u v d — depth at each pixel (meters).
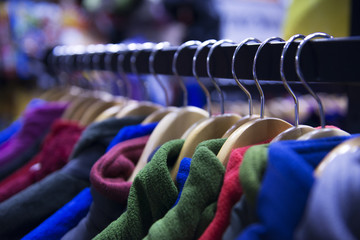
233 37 2.10
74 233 0.62
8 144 1.01
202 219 0.45
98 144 0.74
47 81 1.64
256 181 0.38
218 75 0.58
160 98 1.52
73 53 1.06
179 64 0.65
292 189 0.34
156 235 0.45
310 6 0.87
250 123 0.52
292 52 0.45
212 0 1.69
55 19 1.70
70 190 0.71
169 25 1.77
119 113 0.79
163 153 0.52
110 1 1.80
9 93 1.72
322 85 0.89
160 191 0.51
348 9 0.82
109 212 0.60
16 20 1.62
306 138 0.45
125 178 0.65
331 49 0.40
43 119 1.01
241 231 0.40
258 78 0.50
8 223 0.67
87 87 1.10
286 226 0.33
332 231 0.29
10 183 0.84
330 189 0.31
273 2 2.15
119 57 0.84
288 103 1.40
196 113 0.66
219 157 0.50
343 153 0.36
